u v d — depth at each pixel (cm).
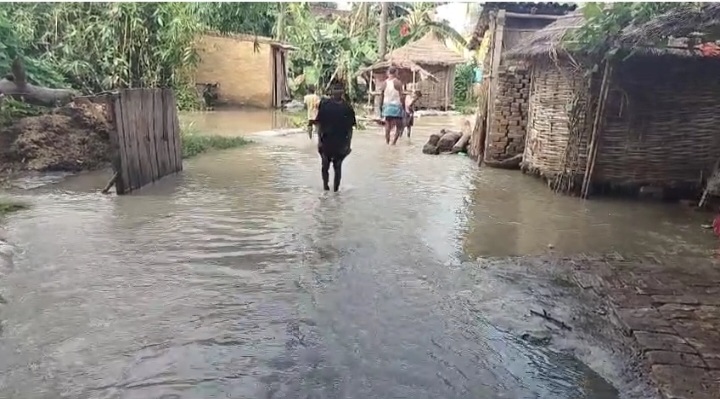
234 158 1276
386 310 509
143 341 444
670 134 944
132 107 916
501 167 1245
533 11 1273
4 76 1280
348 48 3005
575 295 550
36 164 1048
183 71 1698
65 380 390
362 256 642
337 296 535
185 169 1130
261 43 2538
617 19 852
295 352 436
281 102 2742
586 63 935
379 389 393
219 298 523
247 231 721
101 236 688
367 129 2034
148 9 1469
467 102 3397
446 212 845
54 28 1512
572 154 975
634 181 960
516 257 654
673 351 438
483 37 1545
